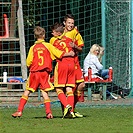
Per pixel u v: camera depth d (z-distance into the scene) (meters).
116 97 47.81
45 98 31.23
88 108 38.81
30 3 54.31
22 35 49.50
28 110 37.31
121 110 37.06
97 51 46.91
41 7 54.38
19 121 29.92
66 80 31.22
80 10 53.69
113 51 51.59
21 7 50.12
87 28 53.53
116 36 51.53
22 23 49.78
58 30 31.98
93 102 44.19
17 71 54.09
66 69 31.16
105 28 51.12
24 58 48.72
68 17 32.03
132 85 50.62
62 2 54.53
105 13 51.22
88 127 27.22
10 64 48.50
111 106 40.31
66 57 31.33
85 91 48.09
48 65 31.23
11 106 40.41
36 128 26.91
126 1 51.00
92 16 53.00
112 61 51.59
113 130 26.09
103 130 26.05
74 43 31.98
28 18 54.22
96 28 52.72
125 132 25.41
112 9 51.41
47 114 31.22
